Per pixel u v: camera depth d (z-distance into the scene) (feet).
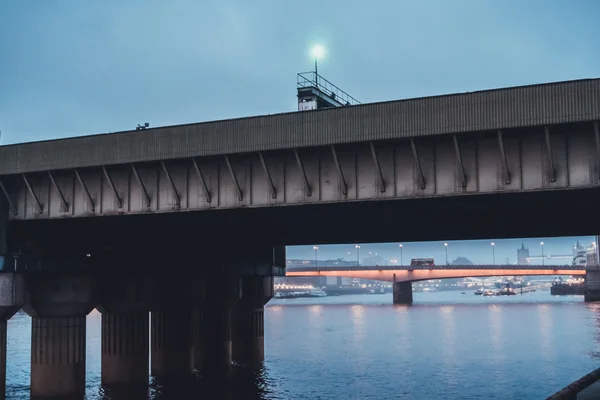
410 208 129.08
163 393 162.71
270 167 120.37
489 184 106.73
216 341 193.36
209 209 123.85
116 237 169.68
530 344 298.35
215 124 120.88
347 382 191.72
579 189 101.86
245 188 121.90
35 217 137.28
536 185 104.01
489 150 107.24
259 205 120.37
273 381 190.70
